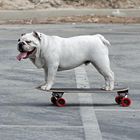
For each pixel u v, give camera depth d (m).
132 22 34.66
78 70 17.09
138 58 19.86
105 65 11.88
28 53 11.52
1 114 11.22
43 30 29.27
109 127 10.17
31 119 10.78
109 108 11.77
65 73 16.55
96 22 34.72
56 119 10.78
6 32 28.50
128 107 11.91
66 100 12.55
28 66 18.06
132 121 10.64
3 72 16.84
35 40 11.52
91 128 10.08
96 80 15.37
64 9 38.56
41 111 11.48
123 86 14.53
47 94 13.30
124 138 9.43
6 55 20.52
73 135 9.58
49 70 11.77
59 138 9.38
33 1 39.59
